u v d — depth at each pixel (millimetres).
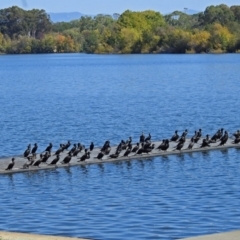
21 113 91625
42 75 184500
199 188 44250
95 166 51469
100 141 66312
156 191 43594
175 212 38094
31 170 49938
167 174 48844
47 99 113375
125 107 97250
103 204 40312
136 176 48156
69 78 169375
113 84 146125
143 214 37750
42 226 35688
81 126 77125
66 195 42844
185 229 34719
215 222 35969
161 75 172625
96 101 107562
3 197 42594
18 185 45750
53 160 51219
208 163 52688
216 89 127750
